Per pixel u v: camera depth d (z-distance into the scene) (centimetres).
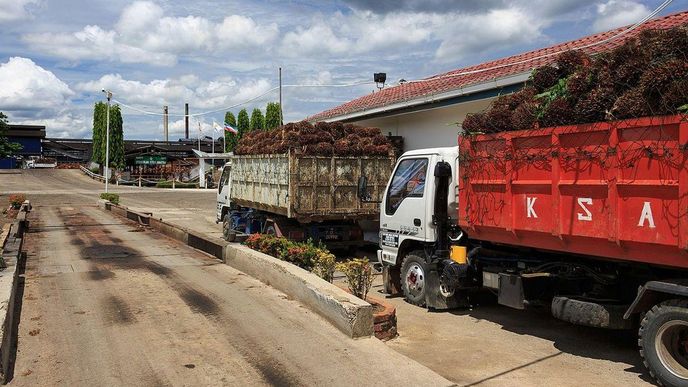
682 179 449
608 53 547
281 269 808
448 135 1308
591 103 523
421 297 805
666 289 473
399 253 864
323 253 812
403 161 866
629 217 495
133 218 2075
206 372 512
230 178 1590
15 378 496
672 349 481
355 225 1255
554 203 568
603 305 561
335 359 543
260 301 753
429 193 791
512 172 621
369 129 1287
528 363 578
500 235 654
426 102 1276
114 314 695
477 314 777
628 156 493
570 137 551
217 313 698
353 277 709
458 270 731
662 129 465
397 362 536
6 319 557
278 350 567
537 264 655
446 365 573
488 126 657
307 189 1167
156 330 631
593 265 593
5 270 823
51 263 1079
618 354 604
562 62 631
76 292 815
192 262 1088
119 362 535
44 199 3397
